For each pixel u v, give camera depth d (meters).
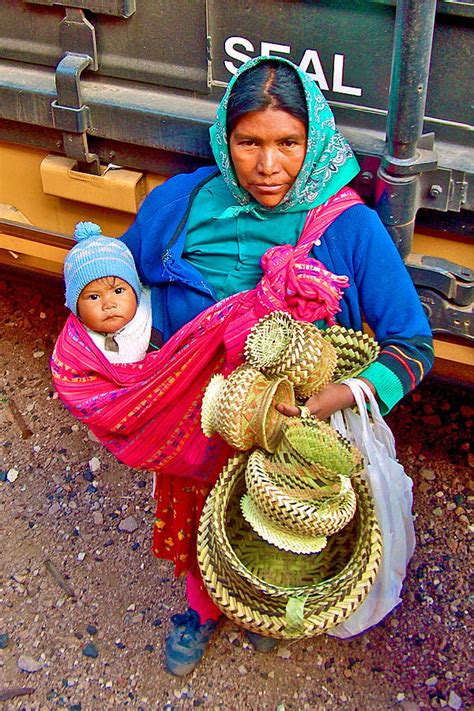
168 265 2.05
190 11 2.10
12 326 3.69
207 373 2.00
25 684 2.47
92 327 2.02
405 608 2.60
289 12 1.99
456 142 2.01
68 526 2.89
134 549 2.82
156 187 2.18
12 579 2.74
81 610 2.65
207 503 1.90
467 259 2.15
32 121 2.36
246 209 1.97
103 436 2.13
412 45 1.73
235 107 1.81
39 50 2.37
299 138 1.82
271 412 1.74
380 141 2.04
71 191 2.45
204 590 2.36
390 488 1.97
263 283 1.89
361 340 1.91
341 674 2.45
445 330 2.22
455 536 2.79
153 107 2.22
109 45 2.25
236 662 2.50
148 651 2.54
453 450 3.05
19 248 2.75
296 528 1.66
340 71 2.02
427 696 2.40
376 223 1.93
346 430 1.98
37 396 3.38
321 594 1.75
